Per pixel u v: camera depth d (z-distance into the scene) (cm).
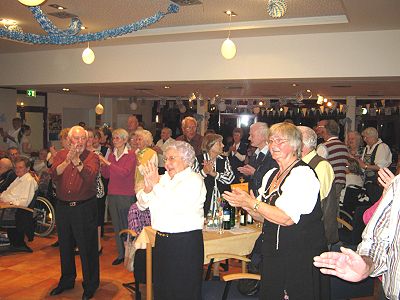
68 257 373
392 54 517
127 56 664
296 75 561
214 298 263
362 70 530
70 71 716
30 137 987
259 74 580
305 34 554
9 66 766
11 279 417
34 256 494
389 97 1043
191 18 516
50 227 570
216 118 1230
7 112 865
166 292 255
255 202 201
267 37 573
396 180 132
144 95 1101
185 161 257
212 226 338
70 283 382
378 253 129
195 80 620
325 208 283
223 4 450
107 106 1194
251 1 438
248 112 1184
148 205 264
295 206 198
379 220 132
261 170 335
